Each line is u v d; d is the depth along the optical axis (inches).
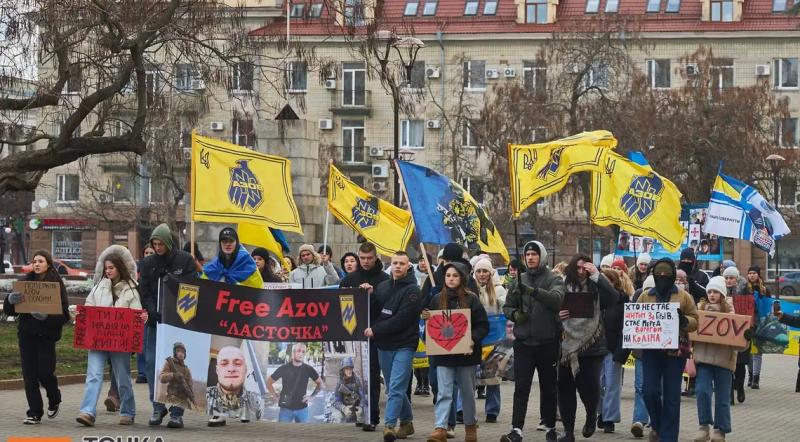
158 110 1083.3
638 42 2064.5
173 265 616.4
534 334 578.2
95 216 2437.3
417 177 661.9
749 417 775.1
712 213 989.2
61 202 2691.9
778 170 2114.9
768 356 1428.4
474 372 586.6
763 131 2137.1
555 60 2103.8
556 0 2600.9
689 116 2016.5
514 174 637.9
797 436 674.8
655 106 2000.5
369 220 821.2
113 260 627.8
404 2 2664.9
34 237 2738.7
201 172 642.2
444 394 573.6
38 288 606.9
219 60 1039.6
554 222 2110.0
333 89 2637.8
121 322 608.4
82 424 610.5
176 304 594.9
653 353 575.8
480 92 2600.9
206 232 1241.4
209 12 1004.6
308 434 612.1
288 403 597.3
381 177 2623.0
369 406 597.6
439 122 2600.9
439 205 663.1
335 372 598.2
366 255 638.5
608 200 829.2
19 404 718.5
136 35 946.1
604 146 647.1
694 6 2586.1
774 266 2608.3
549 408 592.7
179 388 594.9
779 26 2541.8
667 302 569.6
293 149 1242.6
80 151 971.3
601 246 2364.7
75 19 946.1
